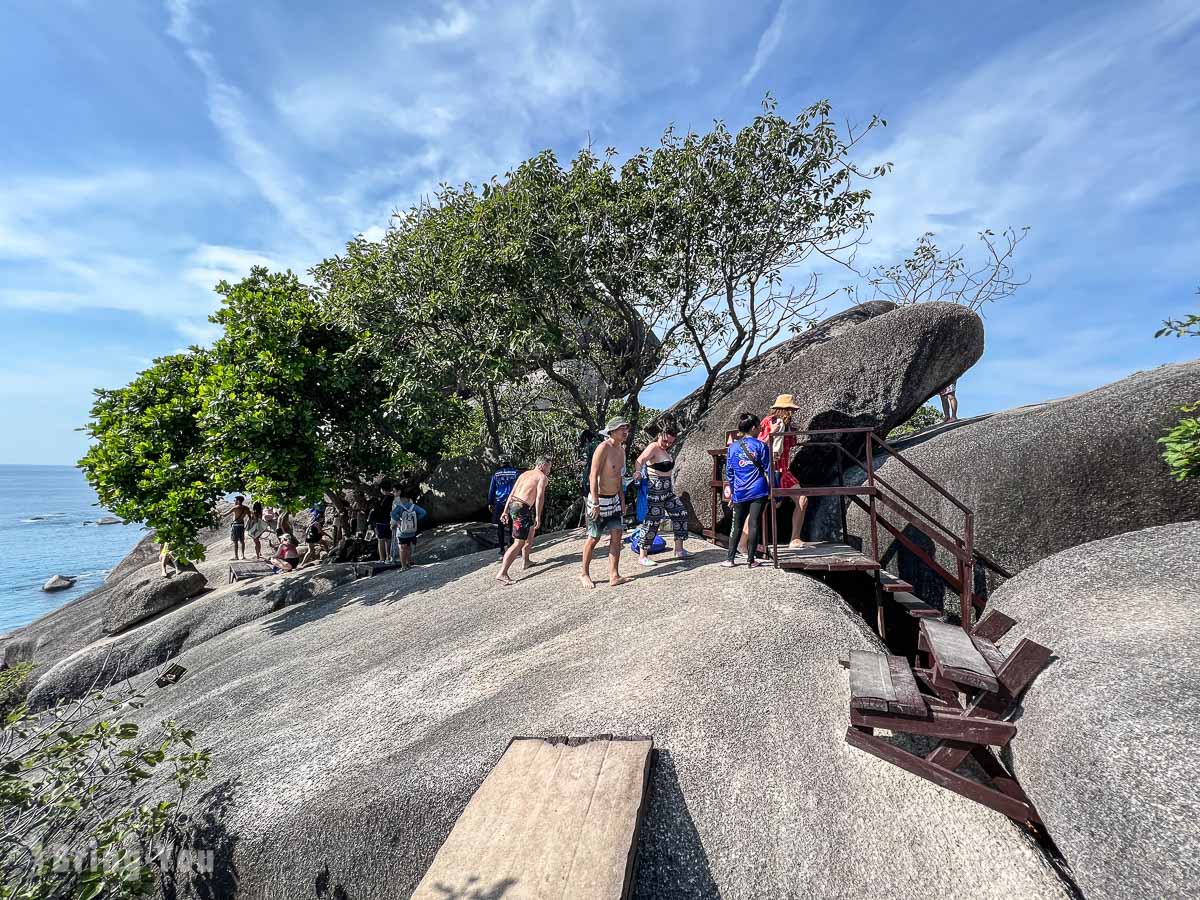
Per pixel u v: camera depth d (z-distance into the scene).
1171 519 6.15
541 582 7.82
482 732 4.51
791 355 12.68
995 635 4.17
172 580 14.77
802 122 11.70
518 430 14.16
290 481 11.70
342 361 12.56
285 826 4.25
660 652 4.93
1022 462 6.96
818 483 9.66
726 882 3.22
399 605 8.89
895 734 3.93
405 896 3.79
